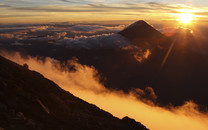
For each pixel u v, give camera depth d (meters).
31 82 42.06
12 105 31.02
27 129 25.42
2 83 34.28
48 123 30.84
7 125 24.23
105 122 39.72
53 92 43.53
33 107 32.91
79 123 35.06
